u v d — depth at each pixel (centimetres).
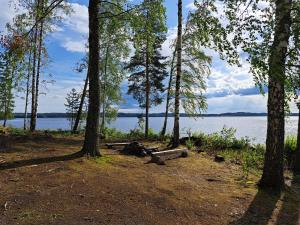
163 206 845
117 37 1862
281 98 1039
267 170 1082
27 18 2144
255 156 1612
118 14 1224
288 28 831
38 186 870
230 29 851
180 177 1137
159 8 1243
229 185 1100
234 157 1628
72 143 1747
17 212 712
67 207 765
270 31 813
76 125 2645
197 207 870
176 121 1750
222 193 1008
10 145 1458
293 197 1023
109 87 2816
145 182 1014
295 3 849
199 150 1708
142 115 2755
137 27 1266
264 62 799
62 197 816
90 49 1210
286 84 842
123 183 973
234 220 819
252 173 1302
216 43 888
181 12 1728
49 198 802
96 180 966
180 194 948
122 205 817
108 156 1293
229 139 2005
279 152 1070
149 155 1469
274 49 797
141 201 857
